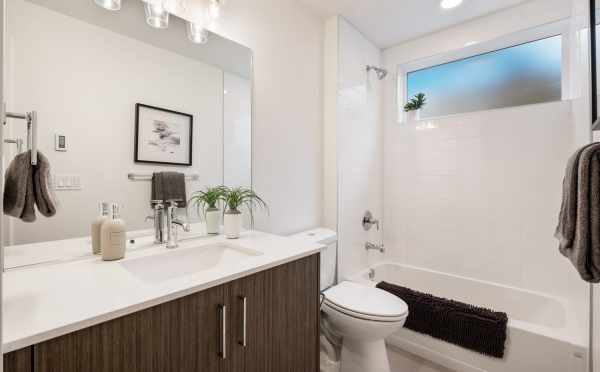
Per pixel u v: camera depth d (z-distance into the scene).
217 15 1.34
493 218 2.12
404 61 2.53
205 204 1.43
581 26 1.57
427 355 1.75
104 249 0.99
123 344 0.66
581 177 0.78
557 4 1.86
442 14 2.09
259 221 1.66
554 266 1.87
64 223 0.99
